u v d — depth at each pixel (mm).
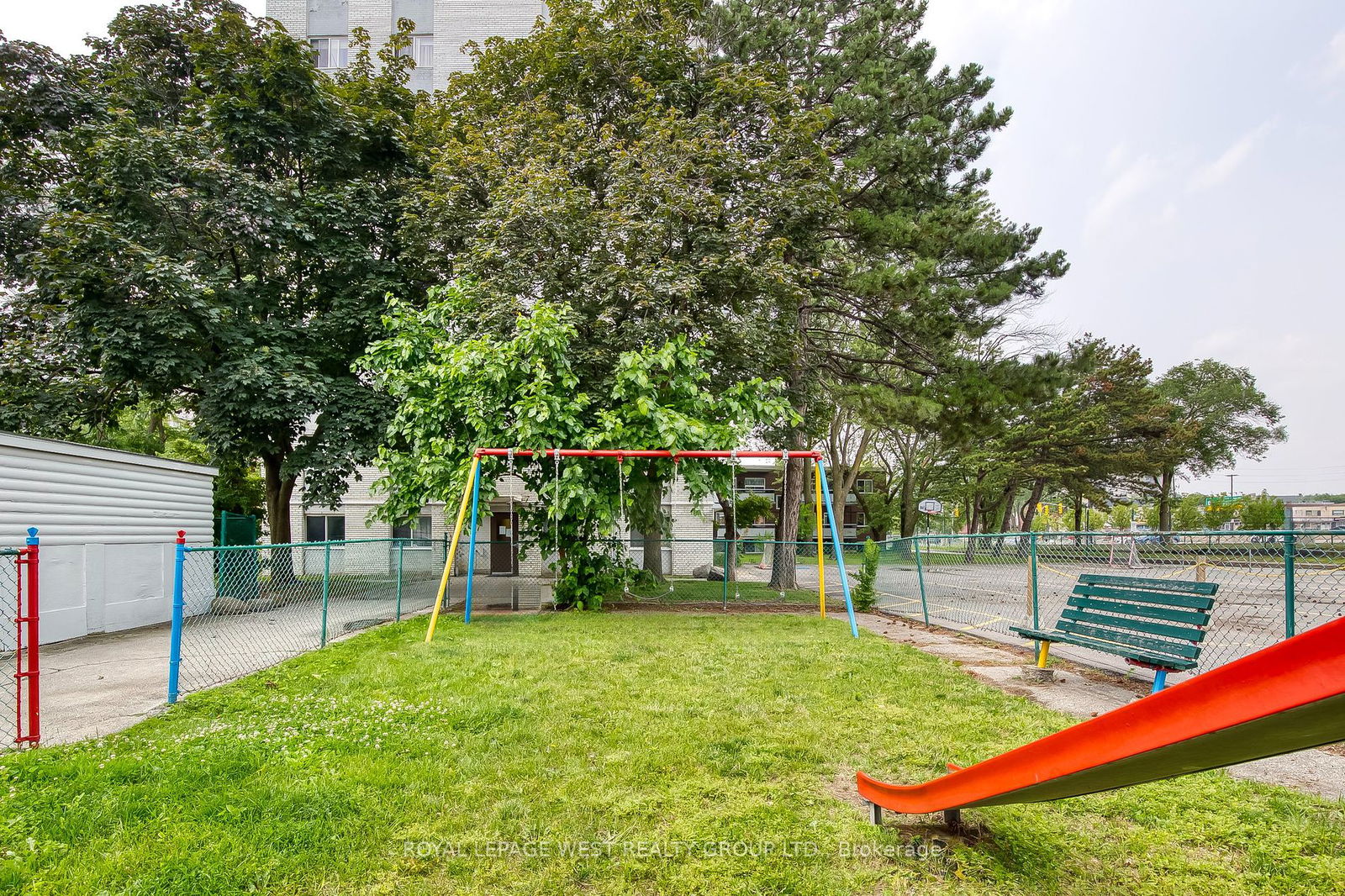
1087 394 33875
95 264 12109
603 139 12812
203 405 13500
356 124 14898
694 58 14617
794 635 8805
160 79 15430
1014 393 14250
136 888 2582
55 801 3312
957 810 3088
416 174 15773
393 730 4520
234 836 2992
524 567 20984
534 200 11461
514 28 25625
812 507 32406
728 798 3475
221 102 13898
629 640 8312
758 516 31703
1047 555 7953
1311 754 4051
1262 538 5137
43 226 12500
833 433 33031
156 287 12422
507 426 10609
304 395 13766
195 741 4230
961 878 2736
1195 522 50906
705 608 12227
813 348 16531
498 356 10250
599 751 4137
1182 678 5996
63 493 9531
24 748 4223
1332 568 5359
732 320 13445
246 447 14953
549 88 14328
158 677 6430
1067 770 2174
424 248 14484
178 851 2863
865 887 2682
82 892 2564
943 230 13703
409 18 26266
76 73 14359
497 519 21391
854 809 3352
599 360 11562
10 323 14422
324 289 15500
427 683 5926
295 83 14344
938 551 11023
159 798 3359
